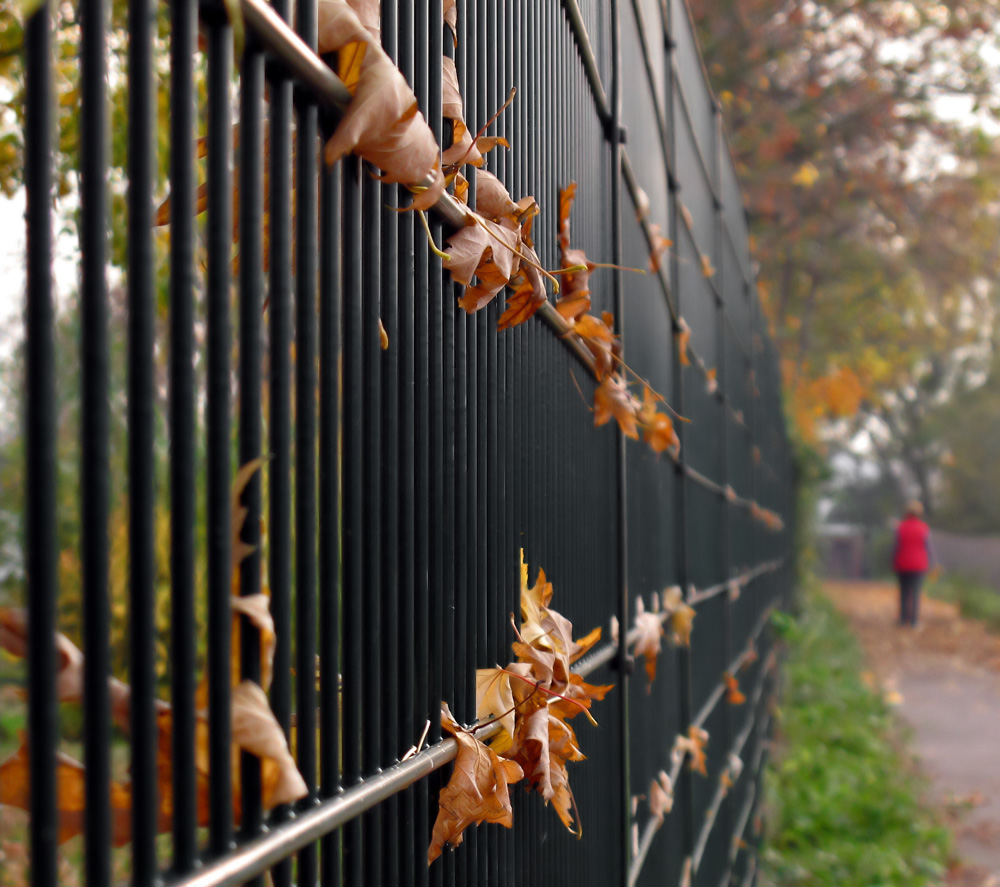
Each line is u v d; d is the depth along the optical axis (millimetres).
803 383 21469
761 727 7121
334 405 933
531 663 1412
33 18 561
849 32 15695
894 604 27297
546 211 1735
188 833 691
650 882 2656
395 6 1053
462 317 1291
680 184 3766
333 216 932
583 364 2066
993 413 41969
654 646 2631
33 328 560
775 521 10562
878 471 55250
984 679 13352
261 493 792
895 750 8805
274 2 833
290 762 774
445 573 1225
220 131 746
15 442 2580
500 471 1455
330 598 921
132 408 650
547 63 1768
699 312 4375
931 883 5664
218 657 729
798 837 6195
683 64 4023
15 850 2250
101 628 610
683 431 3525
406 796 1094
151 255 659
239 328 786
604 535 2236
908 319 21938
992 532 42062
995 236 17250
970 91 15484
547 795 1325
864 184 16453
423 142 1004
